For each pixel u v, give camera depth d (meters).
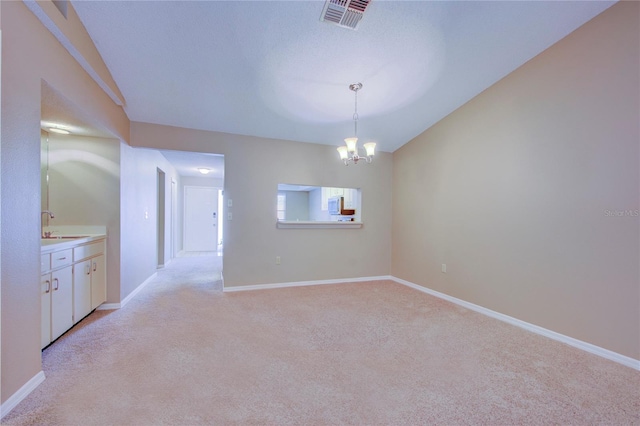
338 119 3.54
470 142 3.22
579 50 2.25
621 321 2.01
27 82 1.54
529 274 2.60
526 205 2.64
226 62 2.49
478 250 3.11
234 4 1.97
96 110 2.41
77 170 2.94
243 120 3.45
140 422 1.38
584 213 2.22
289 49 2.38
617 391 1.68
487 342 2.33
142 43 2.24
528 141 2.62
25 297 1.55
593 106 2.17
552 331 2.42
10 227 1.44
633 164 1.96
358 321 2.76
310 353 2.11
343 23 2.16
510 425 1.40
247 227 3.82
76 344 2.20
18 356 1.50
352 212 4.82
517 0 2.04
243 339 2.33
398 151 4.47
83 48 2.04
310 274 4.16
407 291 3.88
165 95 2.90
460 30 2.26
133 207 3.48
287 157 4.02
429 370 1.89
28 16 1.54
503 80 2.84
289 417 1.44
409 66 2.63
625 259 2.00
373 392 1.65
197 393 1.62
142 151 3.80
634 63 1.96
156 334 2.40
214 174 7.11
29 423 1.36
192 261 6.07
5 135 1.40
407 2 2.01
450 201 3.49
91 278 2.72
